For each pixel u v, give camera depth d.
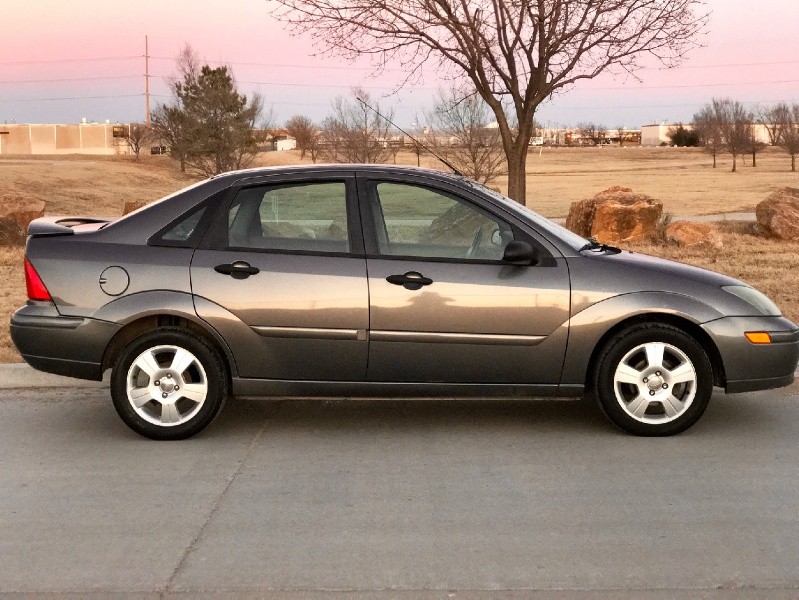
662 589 3.75
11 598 3.70
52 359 5.91
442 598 3.68
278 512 4.65
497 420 6.40
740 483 5.07
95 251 5.91
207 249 5.90
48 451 5.73
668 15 15.66
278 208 5.96
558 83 16.56
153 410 5.98
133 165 79.62
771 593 3.70
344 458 5.56
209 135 57.44
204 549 4.18
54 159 88.88
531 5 15.79
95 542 4.27
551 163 100.19
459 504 4.76
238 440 5.95
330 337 5.82
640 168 86.50
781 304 10.30
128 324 5.90
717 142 87.75
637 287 5.86
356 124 45.88
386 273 5.81
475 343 5.80
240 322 5.82
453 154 36.94
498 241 5.91
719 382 6.04
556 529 4.40
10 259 15.41
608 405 5.91
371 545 4.22
